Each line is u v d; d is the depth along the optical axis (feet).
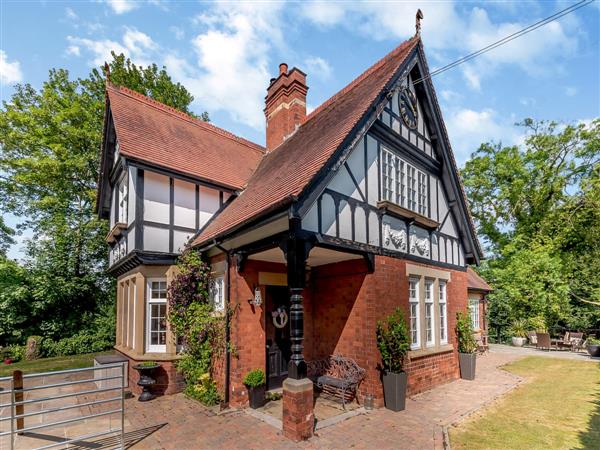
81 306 52.06
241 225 19.38
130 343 29.32
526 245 67.56
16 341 47.39
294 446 16.05
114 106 31.81
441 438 17.03
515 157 71.51
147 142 29.84
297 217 16.30
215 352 23.97
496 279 62.59
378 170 24.90
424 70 29.43
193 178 29.48
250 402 21.67
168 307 26.55
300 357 17.52
